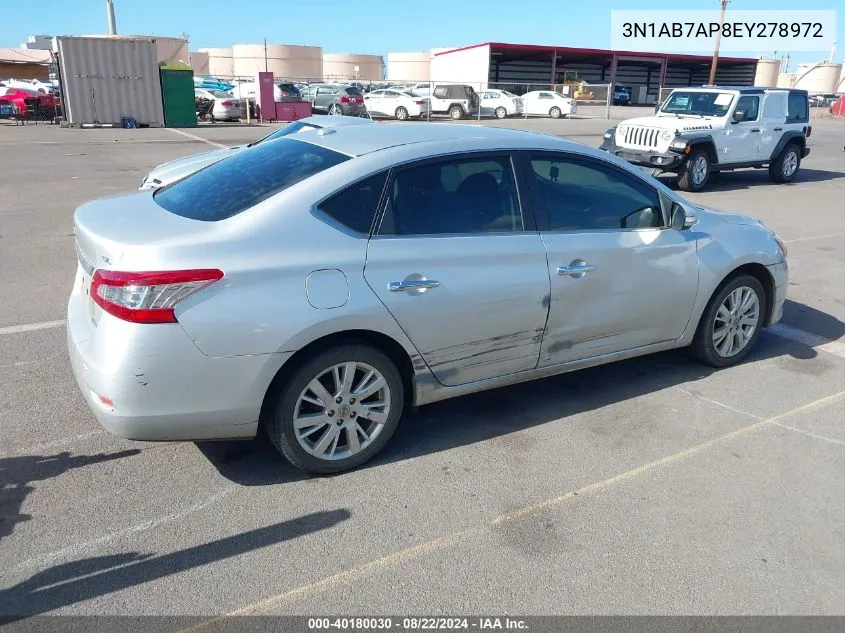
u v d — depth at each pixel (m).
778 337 5.48
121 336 2.81
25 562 2.74
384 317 3.20
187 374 2.88
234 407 3.01
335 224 3.15
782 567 2.83
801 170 17.78
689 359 4.98
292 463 3.29
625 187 4.06
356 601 2.59
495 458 3.60
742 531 3.04
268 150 3.83
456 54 54.00
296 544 2.90
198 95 29.53
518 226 3.64
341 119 7.61
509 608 2.58
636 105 57.16
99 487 3.25
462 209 3.48
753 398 4.36
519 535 2.99
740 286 4.62
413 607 2.57
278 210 3.08
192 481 3.32
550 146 3.82
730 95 13.88
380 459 3.56
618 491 3.33
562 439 3.81
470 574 2.74
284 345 3.00
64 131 23.14
